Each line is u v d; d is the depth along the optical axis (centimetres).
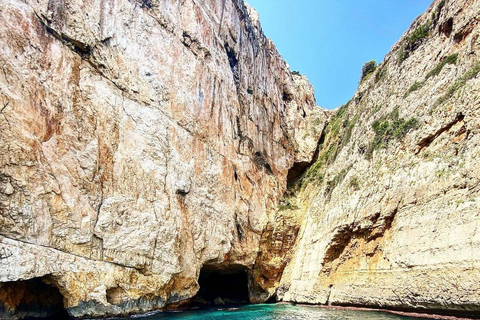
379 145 2270
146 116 2198
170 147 2322
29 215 1466
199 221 2470
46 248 1509
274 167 3744
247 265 3038
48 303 1741
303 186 3872
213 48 3016
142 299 1923
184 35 2720
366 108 2944
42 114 1612
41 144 1581
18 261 1385
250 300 3159
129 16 2261
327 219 2627
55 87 1708
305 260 2833
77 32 1877
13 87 1509
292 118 4312
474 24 1783
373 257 1983
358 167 2450
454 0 1995
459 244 1309
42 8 1719
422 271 1470
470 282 1214
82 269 1636
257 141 3547
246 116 3438
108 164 1897
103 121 1922
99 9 2055
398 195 1825
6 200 1403
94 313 1650
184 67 2617
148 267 1961
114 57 2092
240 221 2988
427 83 2031
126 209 1920
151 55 2355
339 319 1628
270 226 3303
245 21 3809
